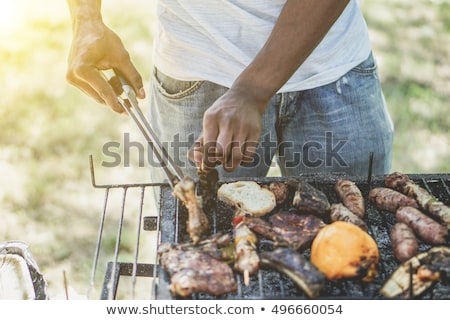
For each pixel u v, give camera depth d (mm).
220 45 2203
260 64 1791
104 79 2160
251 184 2012
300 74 2254
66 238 3502
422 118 4355
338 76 2297
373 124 2404
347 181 2039
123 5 5547
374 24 5371
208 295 1691
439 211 1902
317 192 1964
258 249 1835
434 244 1811
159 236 1909
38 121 4312
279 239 1781
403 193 2020
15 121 4316
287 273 1652
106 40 2199
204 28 2203
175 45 2277
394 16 5484
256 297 1642
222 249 1756
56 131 4234
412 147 4121
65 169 3949
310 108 2355
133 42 5082
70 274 3301
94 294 3174
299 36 1768
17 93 4551
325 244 1679
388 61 4902
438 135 4227
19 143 4145
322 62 2252
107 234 3537
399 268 1658
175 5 2211
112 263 1808
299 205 1917
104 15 5398
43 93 4551
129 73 2223
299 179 2047
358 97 2355
